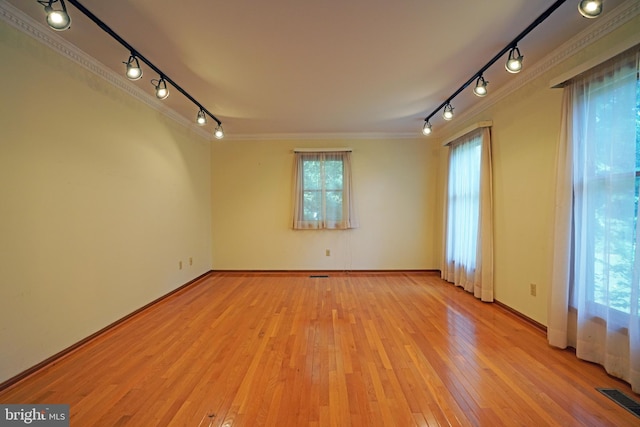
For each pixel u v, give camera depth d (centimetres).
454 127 424
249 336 252
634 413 155
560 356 215
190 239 427
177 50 225
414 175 490
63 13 156
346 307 325
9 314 181
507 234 306
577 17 188
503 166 310
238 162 496
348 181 483
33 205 197
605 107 194
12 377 182
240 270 500
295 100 331
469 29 201
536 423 149
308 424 149
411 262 496
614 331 186
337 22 192
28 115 194
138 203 309
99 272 254
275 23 192
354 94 316
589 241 205
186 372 196
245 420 152
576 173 214
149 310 317
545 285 256
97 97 253
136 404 164
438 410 159
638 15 176
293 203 486
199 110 362
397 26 197
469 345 233
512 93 294
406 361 209
